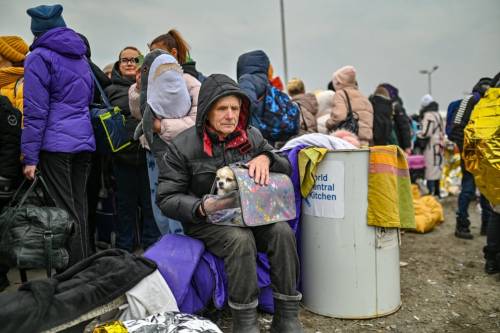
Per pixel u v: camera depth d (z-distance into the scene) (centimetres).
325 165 267
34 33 306
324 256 270
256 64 389
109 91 363
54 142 291
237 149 244
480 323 267
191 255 225
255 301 219
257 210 220
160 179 237
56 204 296
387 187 258
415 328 259
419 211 520
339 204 264
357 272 266
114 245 405
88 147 308
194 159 233
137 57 384
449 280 345
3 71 331
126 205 376
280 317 229
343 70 481
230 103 229
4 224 254
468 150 335
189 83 297
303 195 276
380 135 507
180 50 335
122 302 207
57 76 290
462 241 466
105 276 203
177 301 217
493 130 313
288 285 227
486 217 482
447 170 830
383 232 268
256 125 373
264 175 228
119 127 330
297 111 394
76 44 300
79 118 304
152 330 184
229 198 215
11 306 177
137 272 207
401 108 629
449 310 286
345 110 449
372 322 265
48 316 182
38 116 281
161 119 277
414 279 347
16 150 288
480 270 368
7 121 280
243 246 214
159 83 271
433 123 726
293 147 285
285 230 227
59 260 257
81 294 192
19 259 246
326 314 272
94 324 243
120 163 362
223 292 229
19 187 285
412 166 724
